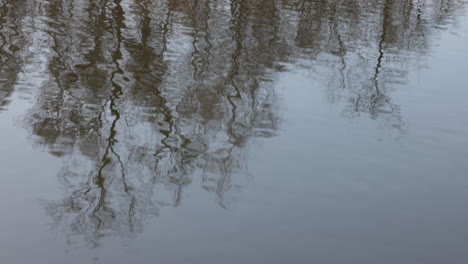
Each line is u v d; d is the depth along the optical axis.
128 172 12.05
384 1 38.84
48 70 18.16
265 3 33.31
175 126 14.70
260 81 18.89
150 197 11.05
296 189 11.75
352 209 11.13
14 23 23.58
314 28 28.02
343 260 9.45
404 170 13.05
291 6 33.28
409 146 14.48
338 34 27.23
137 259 9.06
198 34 24.61
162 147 13.40
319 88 18.70
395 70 21.78
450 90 19.59
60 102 15.58
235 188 11.59
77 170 11.91
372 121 16.11
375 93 18.66
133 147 13.30
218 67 20.12
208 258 9.21
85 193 11.02
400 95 18.69
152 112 15.52
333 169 12.80
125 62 19.72
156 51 21.44
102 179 11.64
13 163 11.92
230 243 9.68
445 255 9.83
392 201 11.57
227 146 13.71
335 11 33.16
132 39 22.77
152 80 18.12
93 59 19.72
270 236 9.98
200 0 32.16
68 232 9.67
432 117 16.75
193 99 16.73
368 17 32.34
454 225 10.81
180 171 12.27
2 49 19.95
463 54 25.11
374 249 9.84
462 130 15.85
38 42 21.16
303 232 10.18
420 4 39.34
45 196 10.79
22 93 15.95
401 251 9.84
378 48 25.20
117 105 15.77
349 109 16.94
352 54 23.75
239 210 10.76
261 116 15.79
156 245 9.48
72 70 18.38
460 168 13.38
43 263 8.80
